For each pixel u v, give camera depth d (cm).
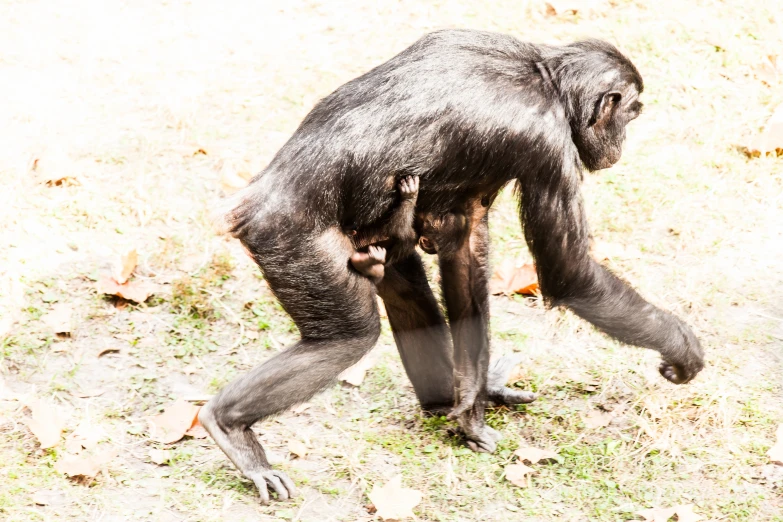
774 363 720
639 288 791
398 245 611
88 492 609
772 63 991
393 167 576
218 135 945
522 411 691
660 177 895
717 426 666
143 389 710
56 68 1027
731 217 857
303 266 579
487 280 652
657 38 1031
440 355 676
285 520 594
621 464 639
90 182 885
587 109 613
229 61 1041
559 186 598
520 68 600
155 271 812
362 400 710
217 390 712
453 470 636
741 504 600
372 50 1038
